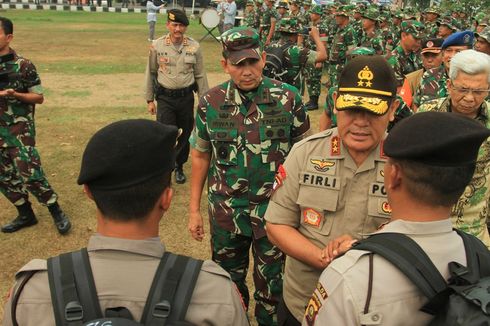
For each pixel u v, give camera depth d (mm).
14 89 3822
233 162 2730
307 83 8898
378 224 1931
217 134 2719
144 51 14742
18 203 4289
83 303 1242
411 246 1299
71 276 1273
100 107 8398
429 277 1245
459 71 2637
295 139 2828
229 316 1304
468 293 1147
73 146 6449
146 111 8234
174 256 1352
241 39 2561
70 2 34688
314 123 8094
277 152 2727
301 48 5203
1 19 3701
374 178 1929
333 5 13406
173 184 5480
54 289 1257
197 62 5203
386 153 1347
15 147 3973
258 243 2799
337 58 9227
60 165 5824
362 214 1938
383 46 8594
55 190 5168
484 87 2615
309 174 1994
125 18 26859
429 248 1312
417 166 1288
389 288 1254
